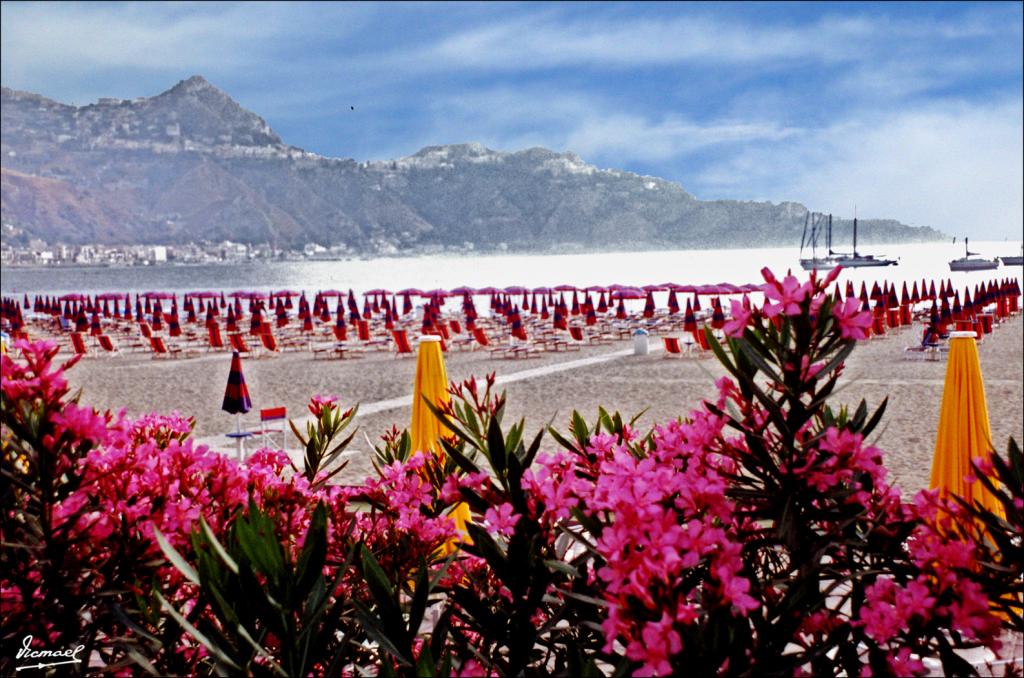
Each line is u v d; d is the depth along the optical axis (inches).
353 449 466.6
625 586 51.8
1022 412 540.7
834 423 79.8
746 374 67.2
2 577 65.0
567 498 68.9
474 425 76.5
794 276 62.9
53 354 65.6
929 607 58.7
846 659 64.9
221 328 1385.3
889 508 71.8
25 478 64.5
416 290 1609.3
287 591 54.9
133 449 82.6
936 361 805.9
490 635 67.2
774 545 71.9
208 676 68.2
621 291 1471.5
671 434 72.9
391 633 59.7
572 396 657.0
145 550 69.5
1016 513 64.1
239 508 64.7
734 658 53.2
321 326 1369.3
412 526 87.1
